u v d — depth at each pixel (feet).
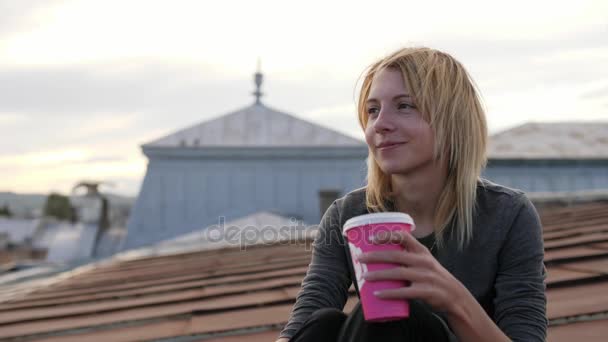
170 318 13.10
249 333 10.38
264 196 65.16
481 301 4.74
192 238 51.19
